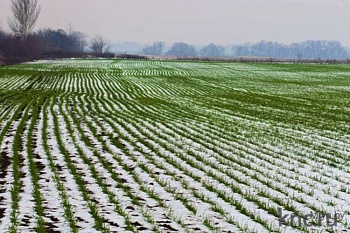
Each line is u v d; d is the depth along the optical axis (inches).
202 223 552.4
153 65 5438.0
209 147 1040.2
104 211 594.2
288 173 824.9
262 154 991.6
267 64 6038.4
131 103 1951.3
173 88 2837.1
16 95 2150.6
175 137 1157.7
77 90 2588.6
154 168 834.8
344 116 1674.5
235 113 1691.7
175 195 668.7
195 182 743.7
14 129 1213.7
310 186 736.3
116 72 4168.3
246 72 4451.3
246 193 682.8
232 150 1016.2
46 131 1194.6
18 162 860.0
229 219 567.5
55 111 1601.9
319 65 5940.0
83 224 545.6
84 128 1254.9
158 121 1425.9
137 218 568.4
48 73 3747.5
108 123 1357.0
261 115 1653.5
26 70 3966.5
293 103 2096.5
